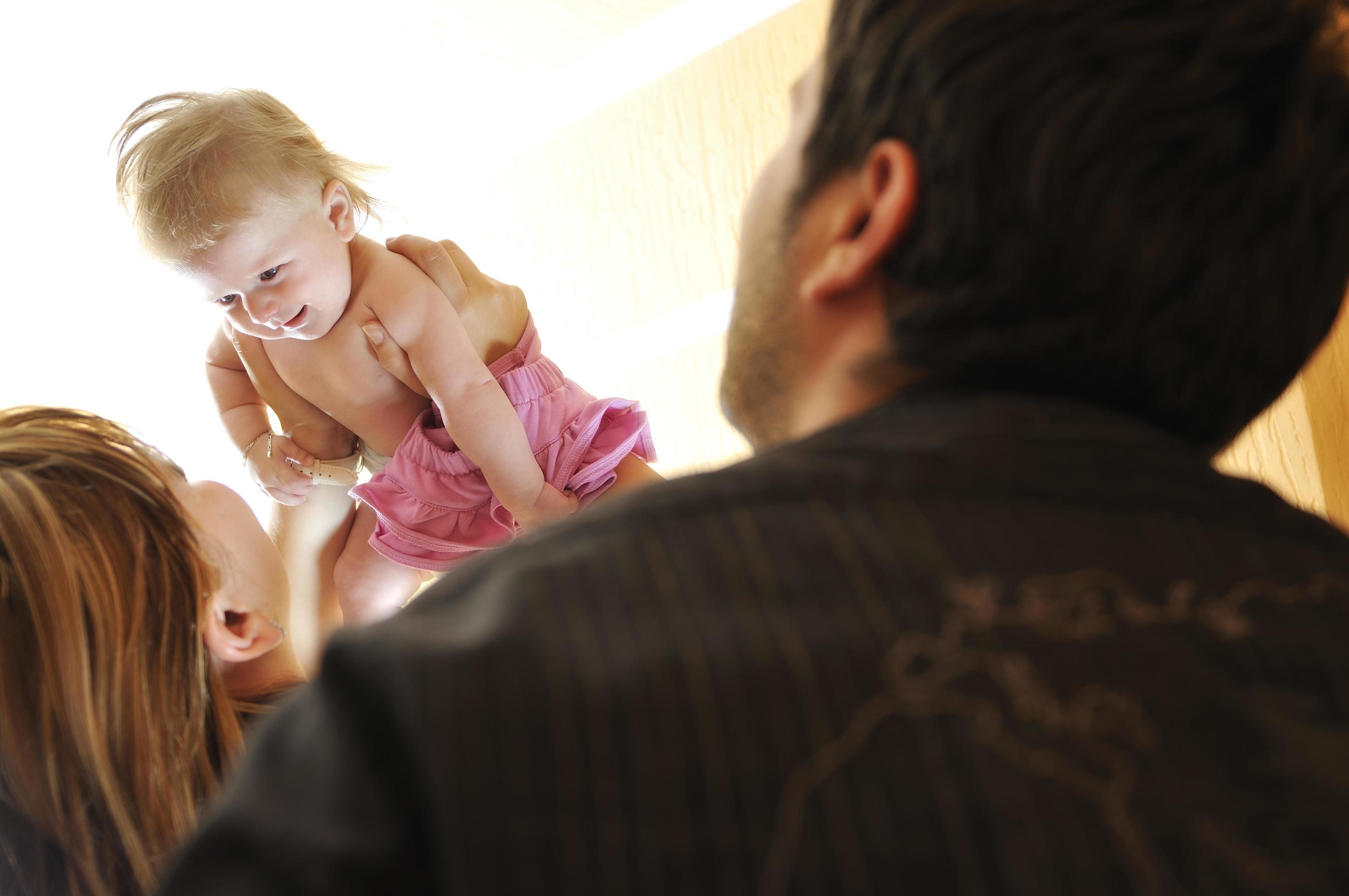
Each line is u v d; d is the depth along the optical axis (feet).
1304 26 1.54
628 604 1.15
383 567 5.86
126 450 2.80
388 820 1.06
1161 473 1.35
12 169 8.16
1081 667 1.13
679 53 6.54
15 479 2.50
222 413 5.85
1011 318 1.51
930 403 1.46
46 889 2.44
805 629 1.13
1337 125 1.57
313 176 5.18
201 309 8.86
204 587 2.72
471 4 6.58
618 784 1.04
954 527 1.24
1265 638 1.21
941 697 1.09
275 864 1.05
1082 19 1.51
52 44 7.23
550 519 5.34
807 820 1.02
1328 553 1.36
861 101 1.70
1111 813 1.04
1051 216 1.48
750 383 1.88
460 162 7.45
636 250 6.69
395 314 5.31
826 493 1.26
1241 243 1.52
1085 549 1.24
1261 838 1.05
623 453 5.56
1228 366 1.56
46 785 2.43
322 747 1.12
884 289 1.64
